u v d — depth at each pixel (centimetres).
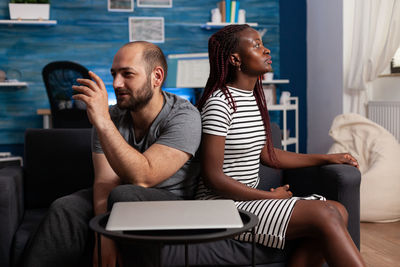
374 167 308
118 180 154
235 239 141
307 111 529
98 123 129
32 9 522
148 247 121
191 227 96
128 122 158
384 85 410
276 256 142
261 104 167
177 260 138
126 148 132
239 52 153
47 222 133
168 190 154
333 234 125
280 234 134
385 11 387
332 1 466
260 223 136
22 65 546
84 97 128
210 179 146
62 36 553
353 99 438
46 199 199
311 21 511
